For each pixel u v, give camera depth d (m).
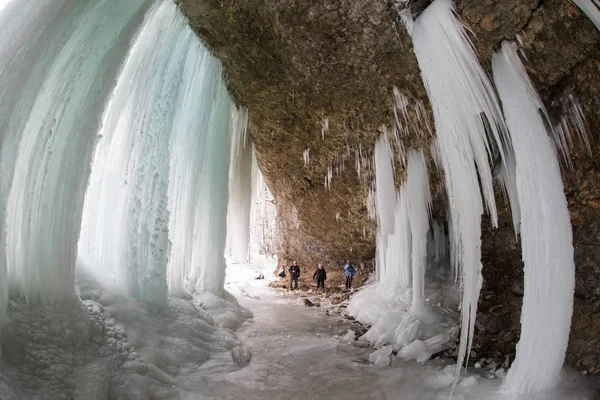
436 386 5.15
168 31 6.51
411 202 7.54
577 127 4.75
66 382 4.11
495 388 4.77
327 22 5.47
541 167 4.57
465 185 5.09
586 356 4.59
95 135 5.16
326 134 8.17
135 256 6.20
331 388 5.18
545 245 4.45
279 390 5.09
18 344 4.05
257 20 6.14
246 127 9.16
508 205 6.07
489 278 6.31
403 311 7.73
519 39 4.66
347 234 11.20
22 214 4.48
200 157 7.71
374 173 8.57
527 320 4.51
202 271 8.52
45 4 4.48
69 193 4.86
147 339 5.53
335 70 6.30
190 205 7.62
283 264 13.64
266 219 15.34
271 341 6.97
